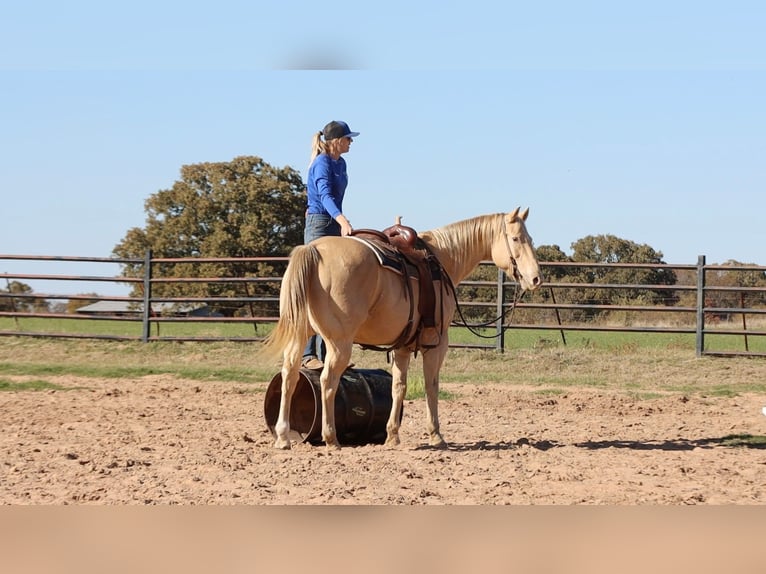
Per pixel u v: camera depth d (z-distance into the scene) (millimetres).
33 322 29172
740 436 9188
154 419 9797
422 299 7766
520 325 17391
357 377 8547
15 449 7469
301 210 55062
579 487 6324
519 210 8289
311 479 6414
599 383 14227
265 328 26656
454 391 12898
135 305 45375
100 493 5848
